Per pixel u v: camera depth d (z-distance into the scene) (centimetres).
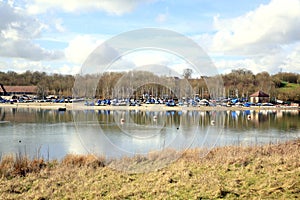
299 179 543
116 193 524
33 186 583
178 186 546
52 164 761
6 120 2527
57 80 6031
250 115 3397
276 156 772
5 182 605
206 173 627
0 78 7219
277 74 6819
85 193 533
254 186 527
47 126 2088
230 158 751
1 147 1243
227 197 482
